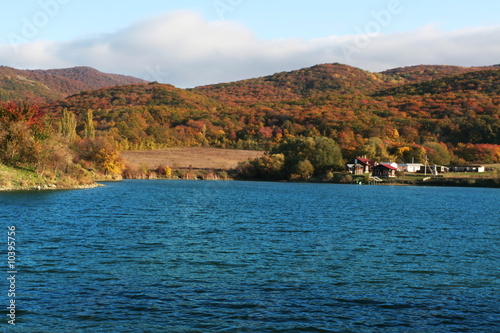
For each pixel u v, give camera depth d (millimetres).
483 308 18062
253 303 18188
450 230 39469
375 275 22703
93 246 28594
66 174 86188
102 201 59938
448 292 20000
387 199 78312
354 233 36750
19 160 76688
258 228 38750
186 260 25328
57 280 20672
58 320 16078
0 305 17297
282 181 153750
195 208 55875
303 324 16188
